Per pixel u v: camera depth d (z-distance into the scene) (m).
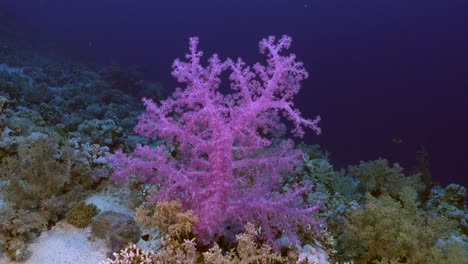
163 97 24.78
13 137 6.75
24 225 4.79
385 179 7.91
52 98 16.36
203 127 4.82
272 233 4.71
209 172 4.46
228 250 4.79
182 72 4.32
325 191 6.95
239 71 4.38
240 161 4.43
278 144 5.08
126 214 5.56
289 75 4.34
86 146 7.12
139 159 4.53
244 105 4.37
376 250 5.08
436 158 36.34
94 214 5.50
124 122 16.00
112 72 24.41
